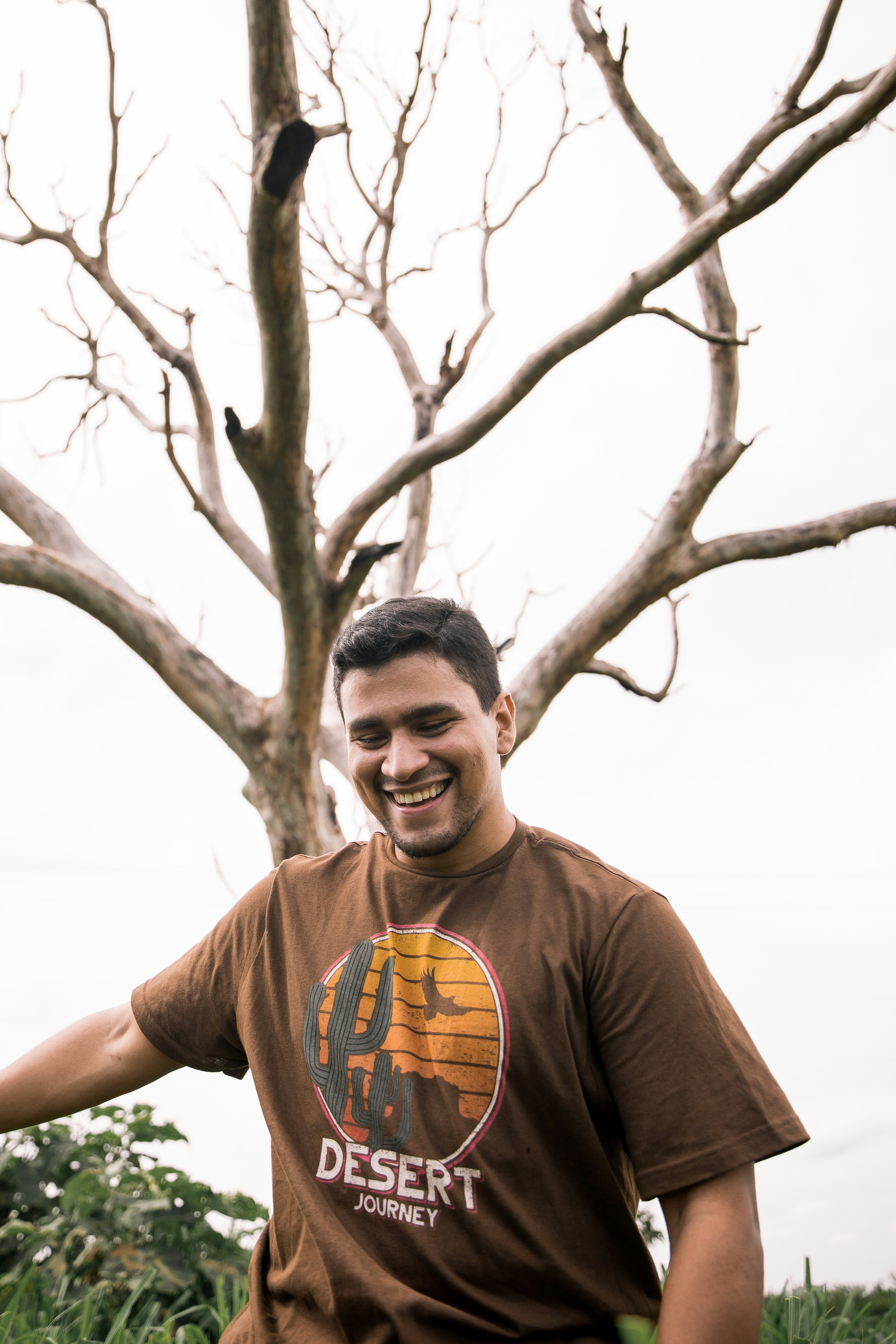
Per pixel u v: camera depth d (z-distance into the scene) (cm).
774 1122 134
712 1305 125
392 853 168
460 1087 142
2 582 496
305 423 398
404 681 152
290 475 410
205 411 554
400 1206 141
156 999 179
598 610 518
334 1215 144
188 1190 346
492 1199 138
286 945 168
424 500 600
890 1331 271
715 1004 143
